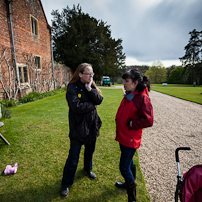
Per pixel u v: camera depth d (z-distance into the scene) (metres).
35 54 10.61
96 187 1.98
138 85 1.59
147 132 4.36
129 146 1.62
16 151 2.76
